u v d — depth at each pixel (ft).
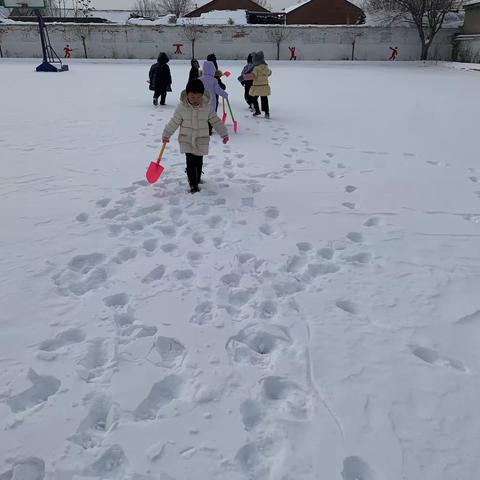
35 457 6.17
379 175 18.79
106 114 29.84
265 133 25.91
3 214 13.71
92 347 8.25
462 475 6.12
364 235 13.26
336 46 103.14
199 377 7.63
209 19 125.49
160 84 33.24
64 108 31.73
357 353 8.35
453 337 8.95
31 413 6.80
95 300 9.64
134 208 14.42
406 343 8.70
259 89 29.58
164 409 6.95
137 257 11.47
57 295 9.81
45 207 14.30
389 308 9.78
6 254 11.41
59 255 11.46
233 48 101.86
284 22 130.82
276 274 10.91
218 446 6.40
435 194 16.75
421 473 6.14
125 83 49.34
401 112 33.81
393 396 7.39
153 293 9.97
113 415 6.84
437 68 86.38
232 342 8.55
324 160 20.75
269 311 9.61
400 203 15.78
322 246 12.46
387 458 6.33
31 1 61.52
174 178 17.29
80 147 21.35
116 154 20.34
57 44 97.14
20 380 7.43
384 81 58.39
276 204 15.24
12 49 96.32
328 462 6.23
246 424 6.86
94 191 15.72
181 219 13.75
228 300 9.86
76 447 6.33
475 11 95.50
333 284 10.62
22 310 9.23
